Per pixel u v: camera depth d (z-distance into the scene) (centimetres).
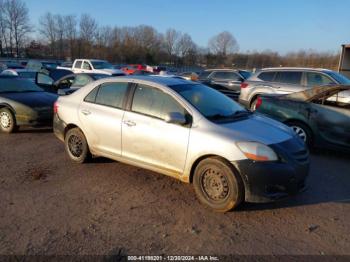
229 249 329
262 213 406
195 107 439
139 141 471
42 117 806
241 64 6925
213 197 409
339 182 512
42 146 692
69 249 324
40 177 510
